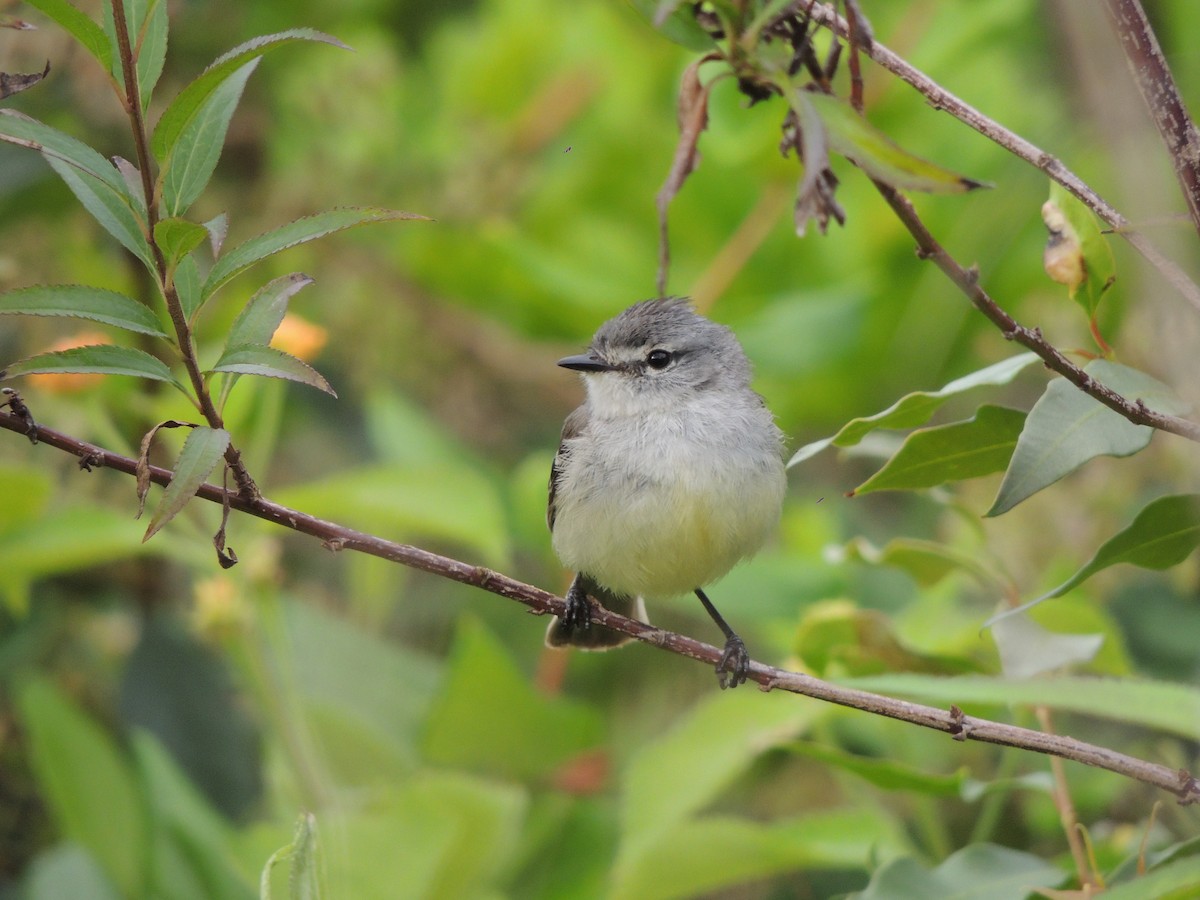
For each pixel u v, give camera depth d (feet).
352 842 29.71
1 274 37.70
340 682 38.06
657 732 41.45
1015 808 35.81
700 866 29.27
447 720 35.17
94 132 40.42
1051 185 20.86
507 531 40.52
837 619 26.86
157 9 18.33
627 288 43.19
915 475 22.18
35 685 34.04
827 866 29.71
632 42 47.06
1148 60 18.11
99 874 33.40
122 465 20.92
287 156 45.11
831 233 43.32
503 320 46.68
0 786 38.55
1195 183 18.17
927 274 41.47
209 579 33.78
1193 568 36.14
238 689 38.37
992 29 42.45
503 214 44.73
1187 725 14.88
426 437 41.27
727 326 34.60
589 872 35.45
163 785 33.86
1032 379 42.34
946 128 41.98
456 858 30.45
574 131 46.06
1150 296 17.97
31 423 20.65
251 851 31.63
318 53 47.26
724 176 43.86
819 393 43.34
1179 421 18.20
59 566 33.14
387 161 44.80
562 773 36.32
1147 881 16.26
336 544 21.72
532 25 46.80
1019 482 18.52
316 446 45.62
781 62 17.24
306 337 29.01
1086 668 28.45
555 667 40.16
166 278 18.30
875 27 44.32
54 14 17.40
